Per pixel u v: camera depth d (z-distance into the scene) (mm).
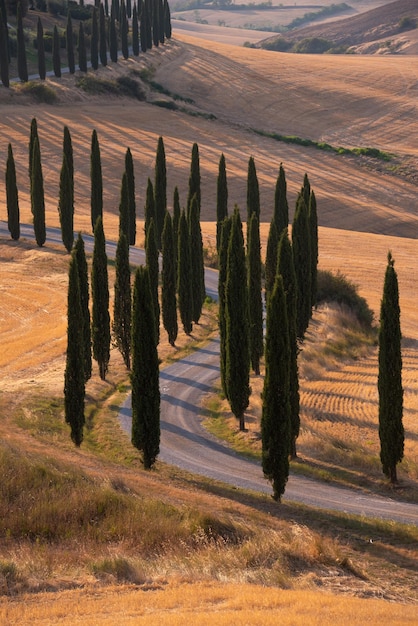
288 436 97375
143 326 104938
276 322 96125
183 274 192750
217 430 132750
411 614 56281
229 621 49969
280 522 87938
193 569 68250
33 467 86125
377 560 78625
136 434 106000
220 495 98688
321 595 61281
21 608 55781
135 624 49906
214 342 193125
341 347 198500
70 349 111562
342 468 115125
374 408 147375
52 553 70188
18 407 129125
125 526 76750
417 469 113562
